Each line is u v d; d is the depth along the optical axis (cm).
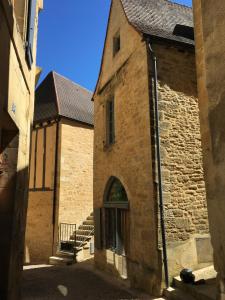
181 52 712
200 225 630
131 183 701
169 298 541
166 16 866
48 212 1145
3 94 262
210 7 355
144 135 655
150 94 651
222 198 317
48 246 1105
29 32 399
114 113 834
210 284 528
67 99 1320
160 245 584
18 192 360
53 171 1166
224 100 321
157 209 598
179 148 649
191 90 700
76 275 802
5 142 355
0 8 248
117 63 834
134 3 852
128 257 696
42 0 595
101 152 902
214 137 334
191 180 645
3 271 316
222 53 329
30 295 604
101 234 859
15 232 347
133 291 624
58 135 1184
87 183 1245
